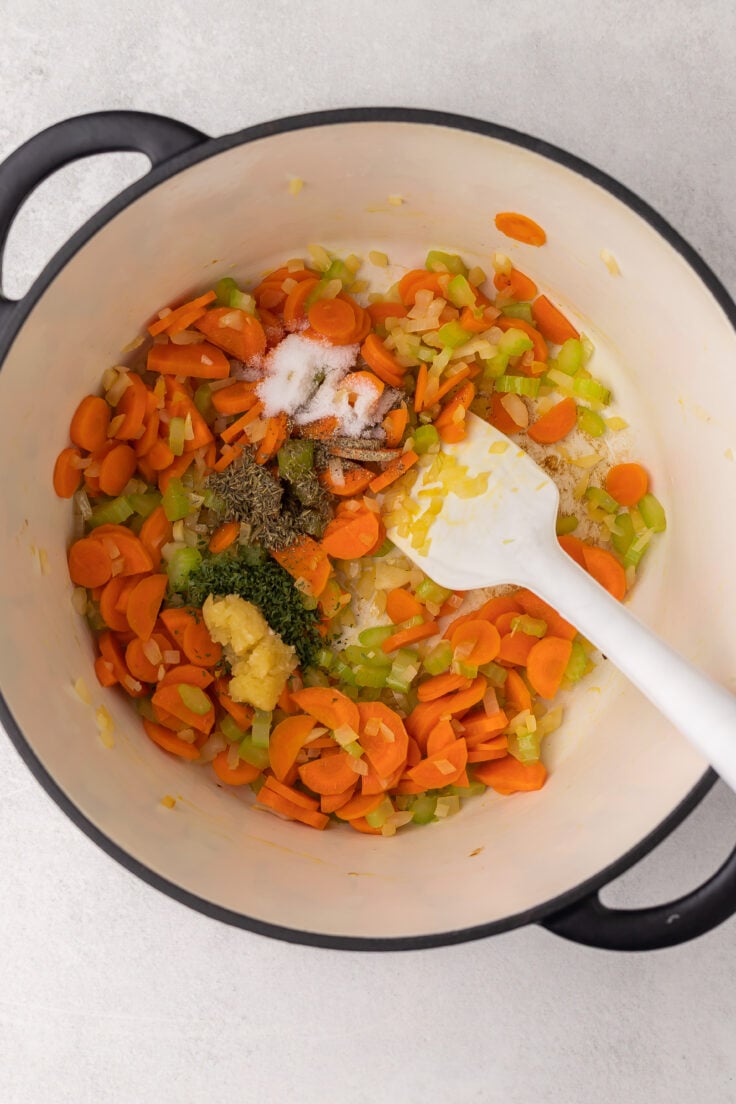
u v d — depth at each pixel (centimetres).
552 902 52
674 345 57
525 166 54
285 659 57
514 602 59
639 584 61
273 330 59
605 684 61
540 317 61
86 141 51
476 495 57
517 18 59
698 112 59
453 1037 60
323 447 58
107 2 59
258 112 60
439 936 52
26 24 59
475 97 60
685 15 59
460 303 59
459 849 58
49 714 54
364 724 58
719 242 60
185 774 58
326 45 60
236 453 58
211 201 55
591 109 60
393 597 59
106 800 54
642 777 56
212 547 58
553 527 56
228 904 53
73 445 57
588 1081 60
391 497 59
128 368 59
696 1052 60
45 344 54
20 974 59
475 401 60
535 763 59
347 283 61
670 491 60
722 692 50
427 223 59
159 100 59
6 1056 59
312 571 58
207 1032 59
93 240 53
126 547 57
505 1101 59
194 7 59
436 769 57
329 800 58
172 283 58
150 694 58
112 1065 59
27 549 55
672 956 60
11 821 59
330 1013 60
